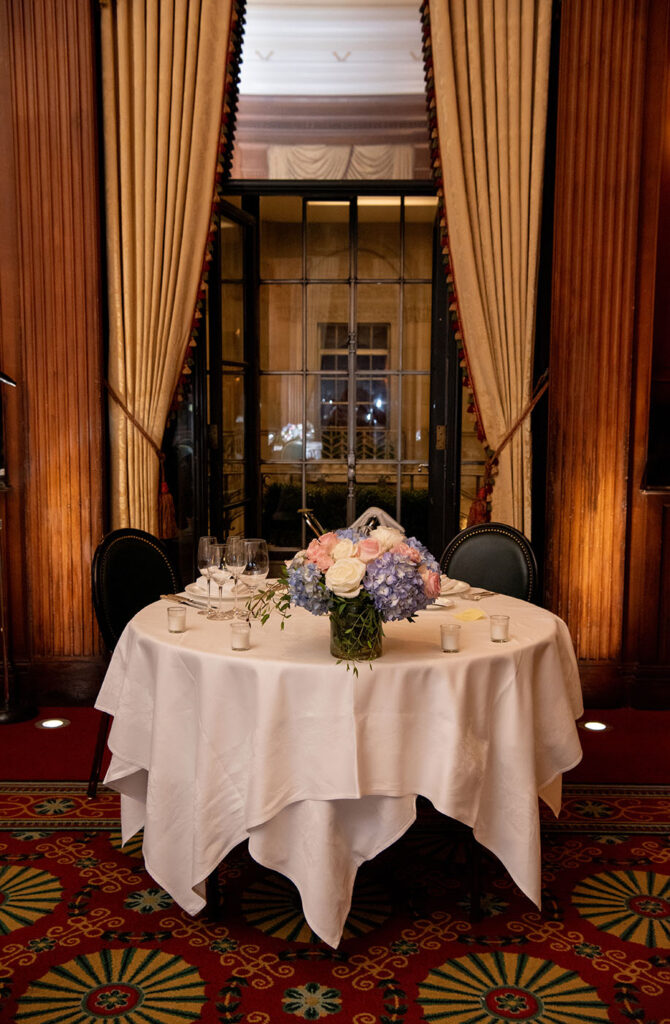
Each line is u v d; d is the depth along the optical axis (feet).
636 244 13.61
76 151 13.34
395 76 18.07
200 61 13.44
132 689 8.14
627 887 8.69
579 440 13.82
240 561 8.57
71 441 13.78
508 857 7.59
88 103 13.24
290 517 17.84
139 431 13.87
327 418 17.52
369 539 7.23
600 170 13.42
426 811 10.31
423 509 17.35
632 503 14.05
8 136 13.35
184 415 15.44
